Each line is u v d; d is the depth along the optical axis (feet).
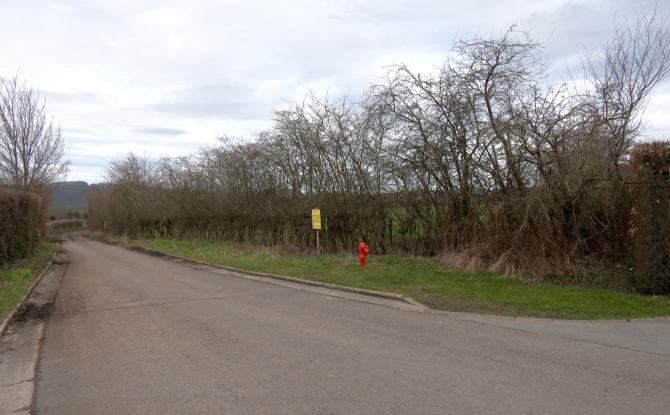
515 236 40.68
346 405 14.93
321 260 54.65
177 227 128.98
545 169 40.65
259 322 27.02
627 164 37.01
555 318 26.53
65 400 16.12
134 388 17.01
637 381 16.57
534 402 14.87
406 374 17.67
